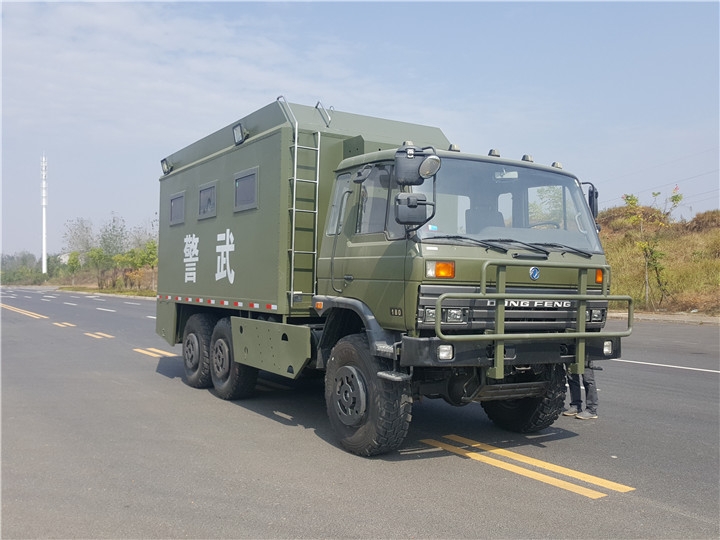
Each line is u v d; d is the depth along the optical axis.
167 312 10.86
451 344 5.45
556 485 5.39
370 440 5.98
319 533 4.35
